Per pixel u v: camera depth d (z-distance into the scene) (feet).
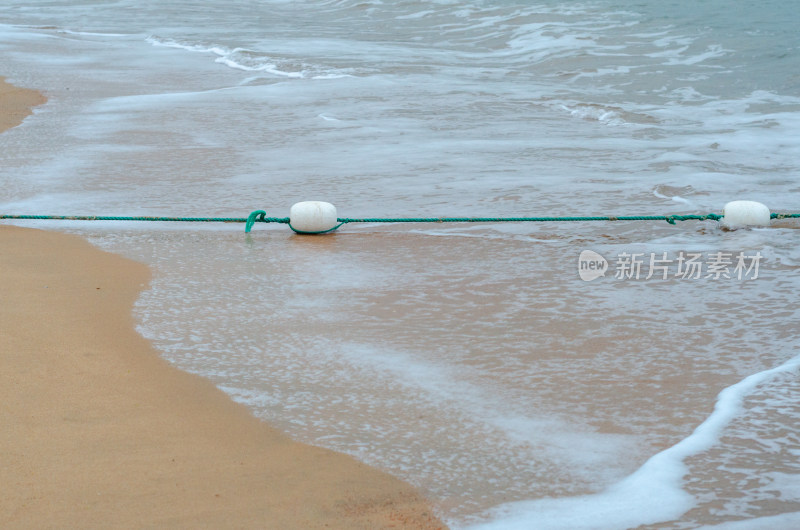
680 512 10.54
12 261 20.18
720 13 72.95
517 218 24.35
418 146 33.94
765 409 13.10
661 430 12.57
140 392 13.66
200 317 16.99
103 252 21.25
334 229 23.67
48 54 62.64
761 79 49.96
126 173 30.04
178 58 61.72
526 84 49.88
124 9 98.37
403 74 52.54
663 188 27.45
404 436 12.45
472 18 77.77
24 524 10.06
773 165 30.60
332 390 13.93
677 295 18.30
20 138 35.88
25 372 14.19
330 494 10.89
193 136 36.09
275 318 17.02
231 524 10.18
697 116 40.96
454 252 21.52
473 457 11.88
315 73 53.36
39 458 11.52
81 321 16.53
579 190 27.43
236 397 13.62
